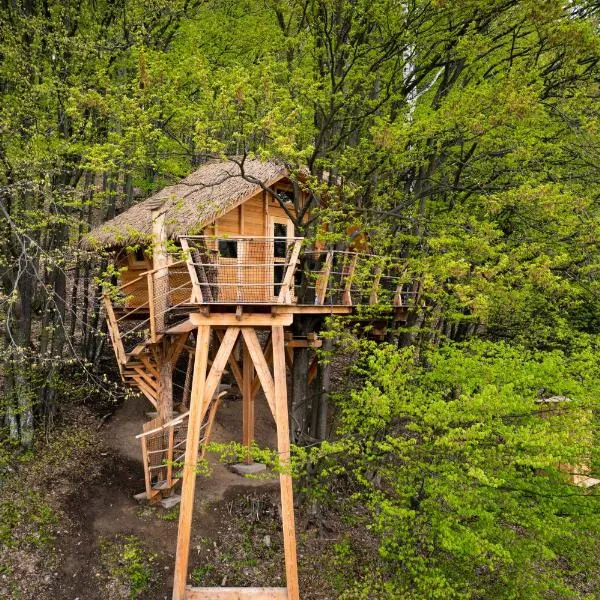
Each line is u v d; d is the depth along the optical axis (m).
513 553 8.17
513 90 9.62
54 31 12.54
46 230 12.99
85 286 16.78
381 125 10.44
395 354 9.20
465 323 14.82
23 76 12.06
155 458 12.65
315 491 11.95
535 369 8.67
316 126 12.83
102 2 14.05
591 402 8.01
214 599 9.73
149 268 15.55
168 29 16.48
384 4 11.02
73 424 15.09
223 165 15.08
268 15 13.64
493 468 8.10
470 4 10.59
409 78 13.45
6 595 9.84
